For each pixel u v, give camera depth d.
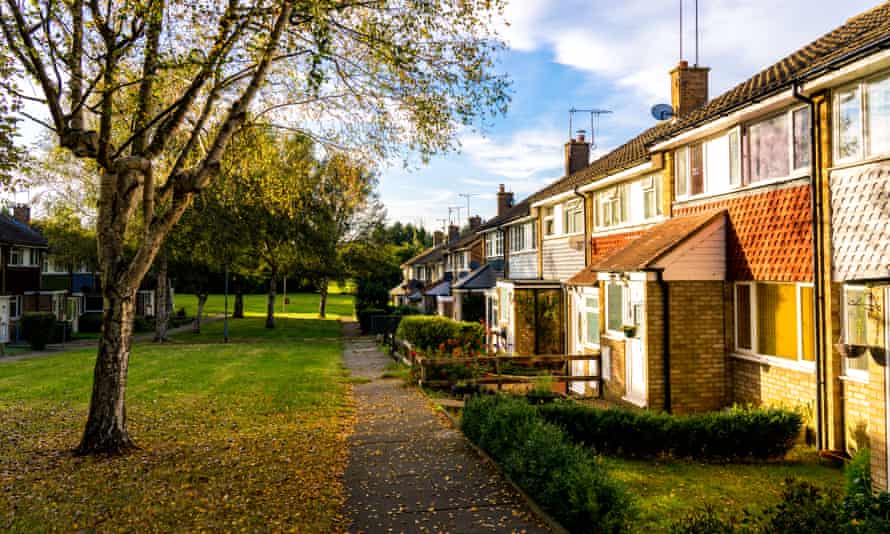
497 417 8.75
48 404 13.23
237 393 14.72
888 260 8.22
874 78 8.52
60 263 38.94
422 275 63.22
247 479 7.81
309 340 35.62
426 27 9.93
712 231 12.21
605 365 14.98
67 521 6.29
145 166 8.85
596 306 16.88
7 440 9.73
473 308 32.12
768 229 10.94
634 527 6.14
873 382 7.14
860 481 5.70
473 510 6.70
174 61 8.55
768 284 11.23
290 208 14.46
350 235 46.38
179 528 6.14
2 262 35.81
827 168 9.30
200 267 37.97
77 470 8.05
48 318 31.03
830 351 9.24
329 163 12.98
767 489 7.75
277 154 13.70
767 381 11.12
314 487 7.54
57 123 7.97
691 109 17.66
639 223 15.99
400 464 8.59
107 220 8.99
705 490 7.70
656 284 12.19
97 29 8.43
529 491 7.03
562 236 21.89
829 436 9.29
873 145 8.55
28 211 45.50
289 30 9.73
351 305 77.94
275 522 6.34
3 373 18.84
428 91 10.78
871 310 7.32
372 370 20.17
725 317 12.37
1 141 7.62
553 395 12.83
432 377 15.98
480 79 10.42
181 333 40.97
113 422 9.01
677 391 12.22
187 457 8.80
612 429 9.40
